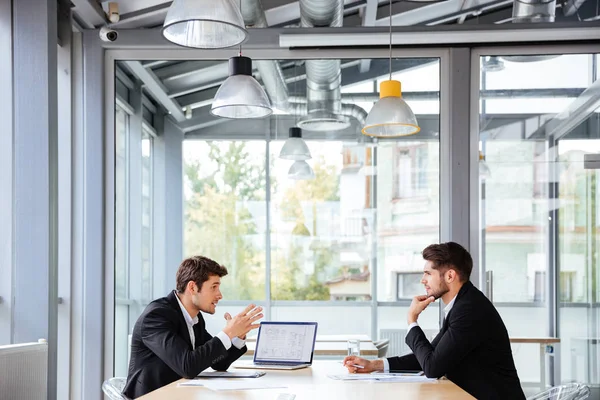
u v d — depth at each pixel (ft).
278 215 17.78
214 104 13.29
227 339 11.83
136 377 11.93
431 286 12.66
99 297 17.39
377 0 17.40
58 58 17.38
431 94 17.65
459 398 9.77
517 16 17.21
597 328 17.35
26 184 14.43
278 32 17.63
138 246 17.79
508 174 17.56
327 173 17.74
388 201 17.66
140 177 17.85
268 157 17.85
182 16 9.76
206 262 12.53
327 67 17.81
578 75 17.58
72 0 16.16
